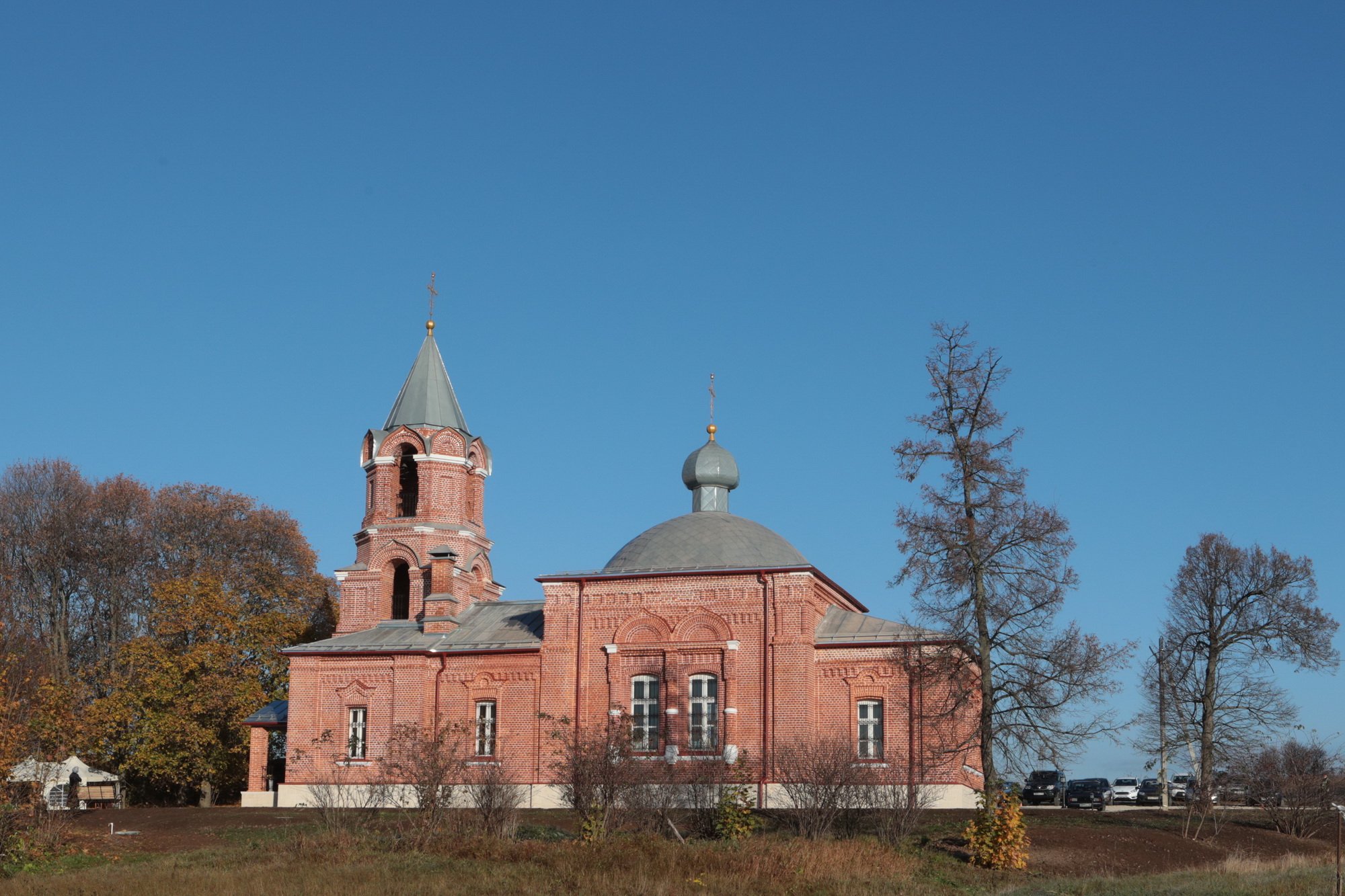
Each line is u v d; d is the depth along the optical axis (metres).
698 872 36.84
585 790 44.28
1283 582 60.97
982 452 44.78
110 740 73.50
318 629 82.62
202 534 82.81
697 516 63.00
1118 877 41.16
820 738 50.09
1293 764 54.28
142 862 41.12
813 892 35.62
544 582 58.81
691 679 56.38
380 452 67.06
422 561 65.38
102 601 82.06
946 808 52.06
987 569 44.62
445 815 43.97
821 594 58.09
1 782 42.16
